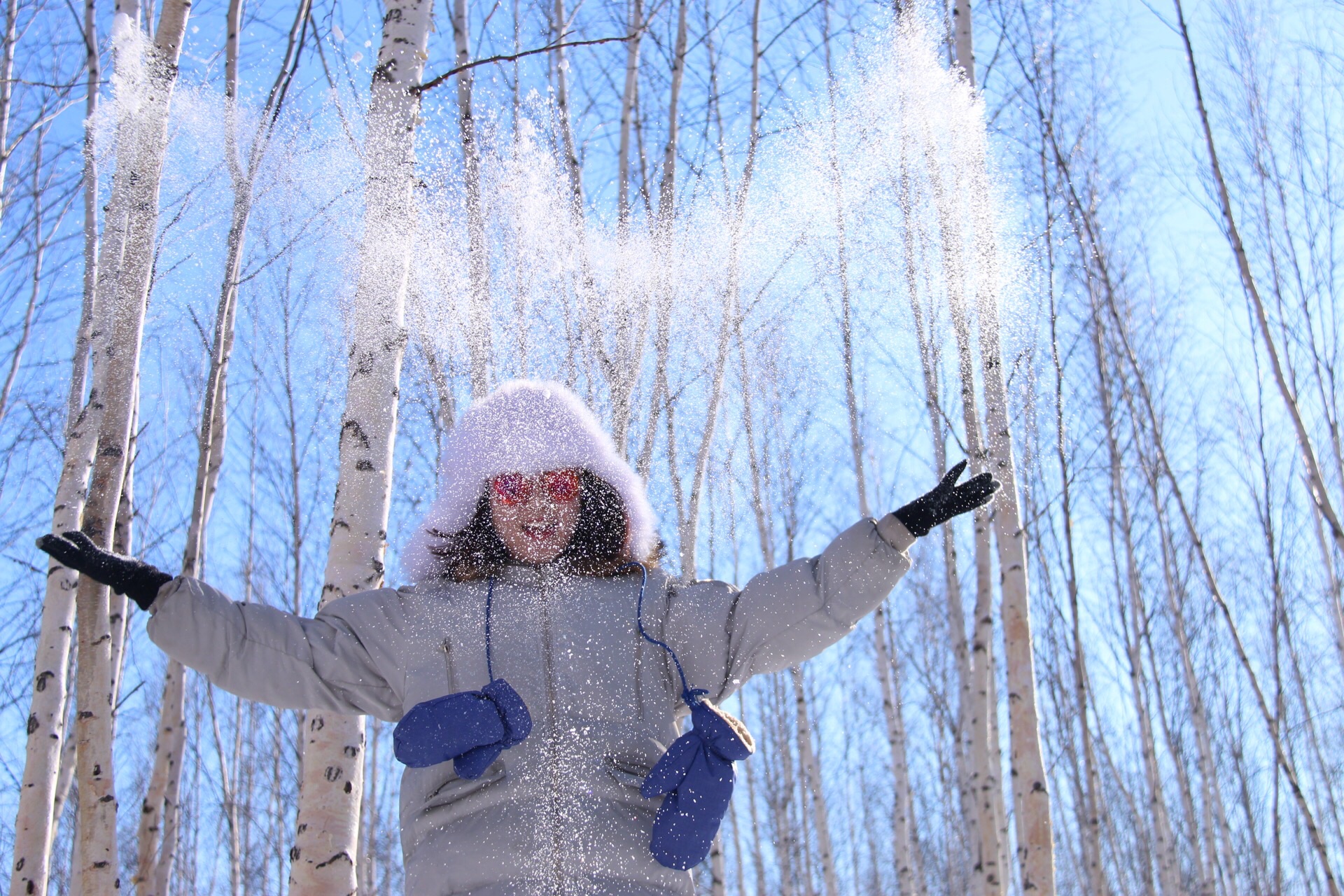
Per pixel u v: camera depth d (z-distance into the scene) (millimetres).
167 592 1662
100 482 3023
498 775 1687
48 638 3467
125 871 9352
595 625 1825
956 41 5082
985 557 5988
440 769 1727
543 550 1879
